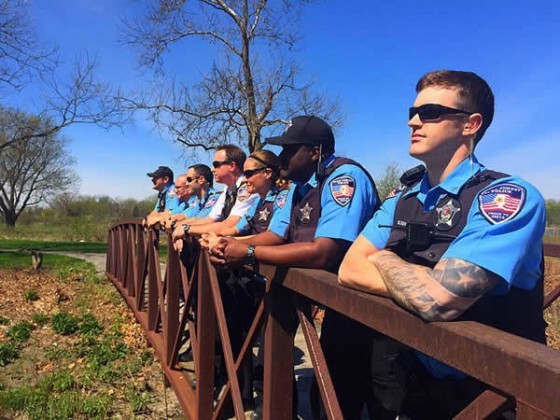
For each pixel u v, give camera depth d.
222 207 4.16
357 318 1.30
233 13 13.62
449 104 1.39
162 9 13.98
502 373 0.85
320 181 2.14
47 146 38.34
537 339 1.36
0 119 16.14
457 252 1.17
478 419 1.00
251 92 14.09
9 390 4.06
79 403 3.72
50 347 5.32
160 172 6.41
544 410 0.76
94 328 5.88
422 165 1.62
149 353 4.90
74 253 15.98
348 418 2.18
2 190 40.16
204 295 2.75
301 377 3.93
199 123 14.30
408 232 1.43
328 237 1.92
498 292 1.30
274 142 2.27
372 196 2.08
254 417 2.96
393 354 1.92
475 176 1.38
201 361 2.77
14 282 9.47
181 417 3.60
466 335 0.94
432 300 1.08
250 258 1.98
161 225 4.53
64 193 41.16
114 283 8.30
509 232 1.17
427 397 1.57
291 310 1.89
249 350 2.18
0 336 5.75
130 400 3.84
